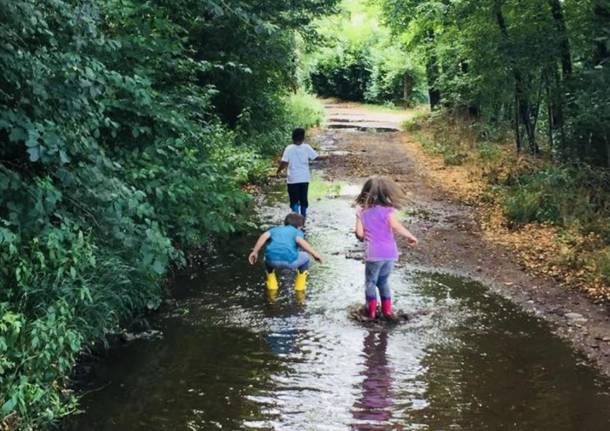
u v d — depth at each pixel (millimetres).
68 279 5086
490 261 8484
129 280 5734
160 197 6066
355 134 25016
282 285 7422
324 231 9766
